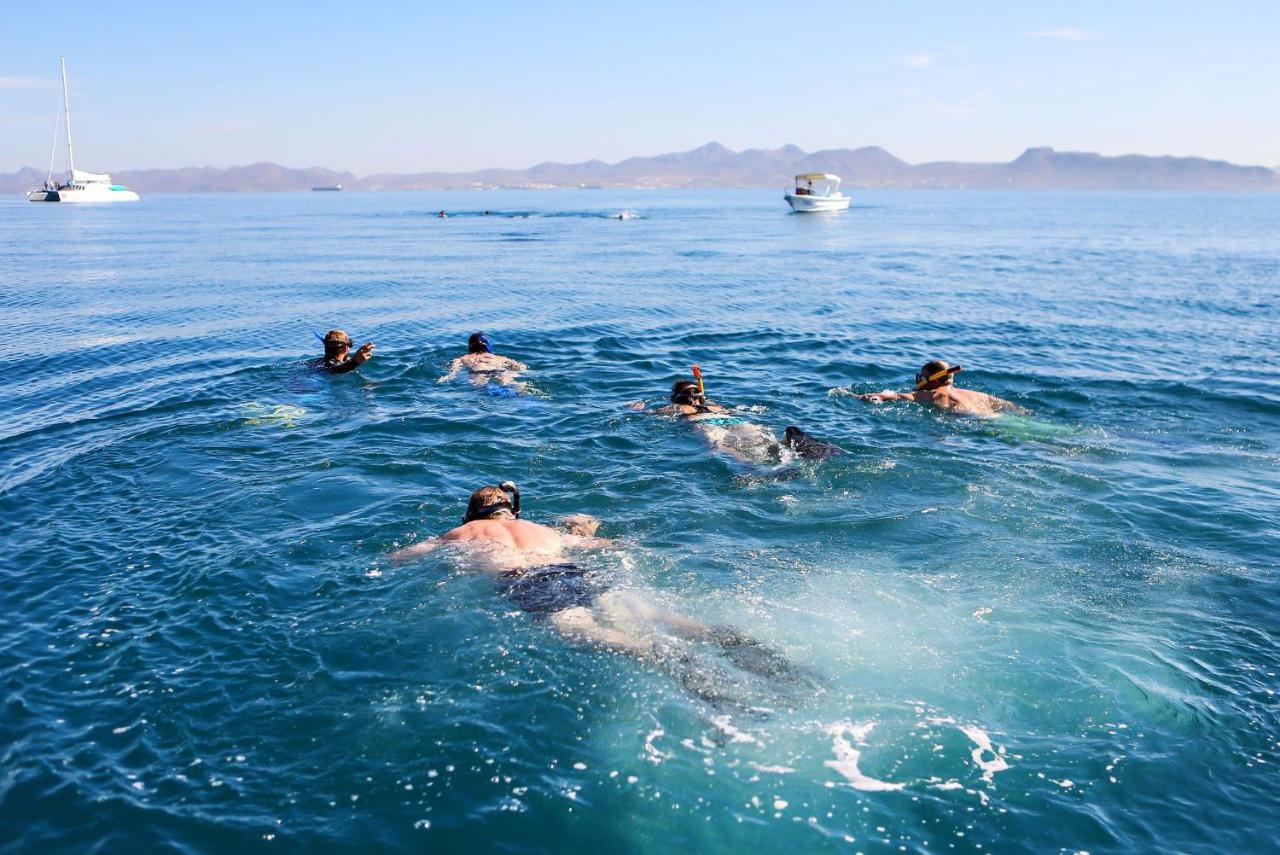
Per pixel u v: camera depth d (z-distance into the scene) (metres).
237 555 6.79
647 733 4.52
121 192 170.50
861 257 41.03
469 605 5.85
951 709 4.73
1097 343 17.20
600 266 35.75
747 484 8.50
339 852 3.82
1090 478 8.70
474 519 7.20
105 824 3.97
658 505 7.96
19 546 7.01
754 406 11.75
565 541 6.99
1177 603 6.06
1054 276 31.55
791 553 6.85
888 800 4.05
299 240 53.91
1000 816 3.97
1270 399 12.30
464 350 15.62
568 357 15.31
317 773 4.30
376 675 5.08
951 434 10.32
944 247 48.84
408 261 38.19
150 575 6.47
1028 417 11.16
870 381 13.67
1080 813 4.00
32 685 5.03
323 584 6.27
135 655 5.34
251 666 5.21
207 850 3.83
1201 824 3.95
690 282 29.25
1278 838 3.86
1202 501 8.09
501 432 10.34
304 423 10.75
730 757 4.33
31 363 15.07
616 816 3.98
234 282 28.98
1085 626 5.70
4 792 4.16
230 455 9.46
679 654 5.23
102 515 7.70
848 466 8.98
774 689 4.88
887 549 6.95
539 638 5.41
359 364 13.73
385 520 7.56
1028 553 6.89
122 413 11.37
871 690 4.90
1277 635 5.61
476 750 4.41
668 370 14.28
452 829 3.93
